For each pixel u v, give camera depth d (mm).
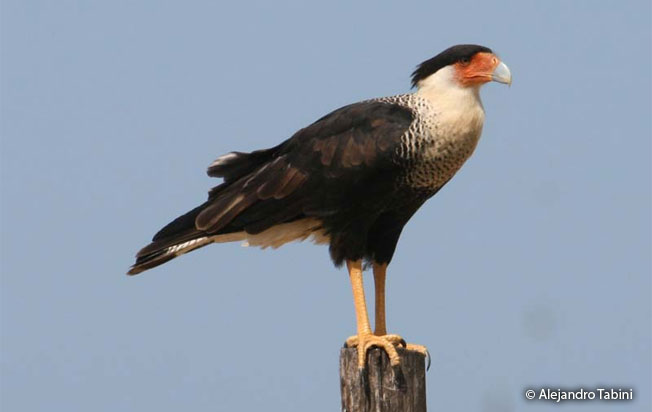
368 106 11812
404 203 11938
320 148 11758
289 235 12383
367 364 10469
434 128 11523
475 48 11742
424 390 10453
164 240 12539
